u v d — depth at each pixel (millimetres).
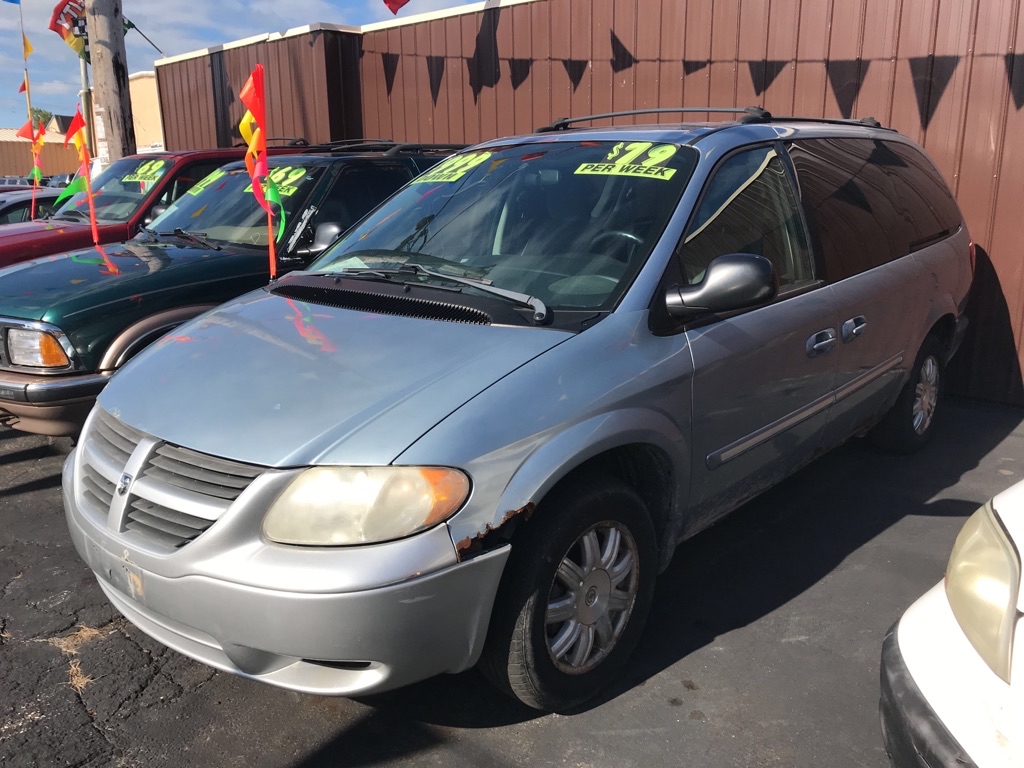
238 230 5340
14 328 4070
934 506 4230
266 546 2189
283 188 5500
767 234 3371
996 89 5574
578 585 2600
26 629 3205
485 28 8461
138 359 3029
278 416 2377
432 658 2277
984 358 5965
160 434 2463
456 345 2623
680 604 3359
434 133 9250
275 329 2918
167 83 13023
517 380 2443
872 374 3969
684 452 2859
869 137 4426
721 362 2947
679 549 3822
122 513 2439
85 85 13070
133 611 2572
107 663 2994
